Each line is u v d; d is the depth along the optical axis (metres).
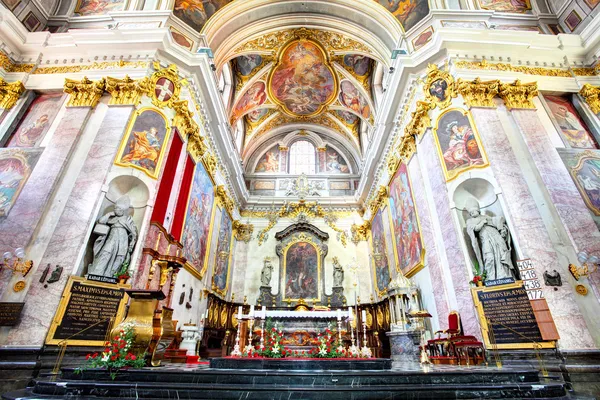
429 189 8.45
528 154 7.36
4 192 6.68
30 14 9.33
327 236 16.31
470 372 3.86
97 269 6.22
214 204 12.20
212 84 9.95
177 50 8.95
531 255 6.13
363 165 16.14
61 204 6.63
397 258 11.23
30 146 7.46
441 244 7.64
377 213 14.47
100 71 8.34
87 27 9.72
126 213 7.07
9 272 5.80
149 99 8.18
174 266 7.41
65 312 5.59
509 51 8.83
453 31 8.77
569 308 5.67
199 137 9.69
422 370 4.25
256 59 14.33
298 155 19.17
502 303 6.03
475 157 7.44
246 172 18.45
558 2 10.07
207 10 10.89
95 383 3.53
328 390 3.36
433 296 7.82
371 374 3.74
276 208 17.45
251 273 15.80
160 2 9.79
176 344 7.09
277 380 3.70
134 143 7.55
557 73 8.75
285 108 17.33
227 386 3.49
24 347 5.23
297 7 12.59
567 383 4.62
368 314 13.73
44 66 8.58
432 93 8.77
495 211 7.03
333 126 18.53
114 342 4.17
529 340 5.59
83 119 7.62
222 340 12.53
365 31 12.30
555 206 6.67
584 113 8.30
